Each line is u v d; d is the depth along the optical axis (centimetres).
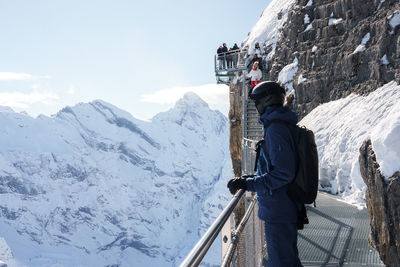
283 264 243
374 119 1081
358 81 1483
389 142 469
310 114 1655
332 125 1334
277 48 2562
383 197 470
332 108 1477
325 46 1862
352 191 952
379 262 475
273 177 229
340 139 1134
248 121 2028
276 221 241
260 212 251
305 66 1972
